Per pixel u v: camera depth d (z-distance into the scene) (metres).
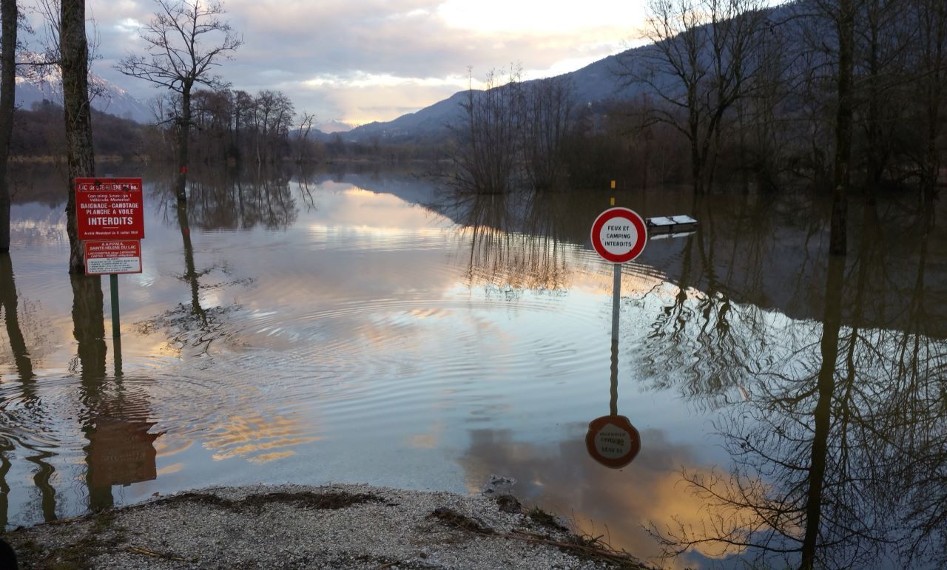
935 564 3.90
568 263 15.70
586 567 3.60
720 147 41.12
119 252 8.52
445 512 4.18
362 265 15.11
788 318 10.48
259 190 46.53
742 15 36.09
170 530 3.93
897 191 34.91
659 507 4.44
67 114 13.29
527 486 4.72
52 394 6.70
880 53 25.17
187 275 13.80
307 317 10.08
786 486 4.86
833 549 4.04
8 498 4.55
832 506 4.60
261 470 5.00
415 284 12.79
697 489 4.73
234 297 11.60
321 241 19.59
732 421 6.11
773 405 6.57
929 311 11.02
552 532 4.02
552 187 48.47
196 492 4.54
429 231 22.73
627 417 6.13
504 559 3.64
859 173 34.03
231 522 4.04
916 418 6.32
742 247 19.03
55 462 5.13
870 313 10.88
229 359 7.91
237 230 22.41
